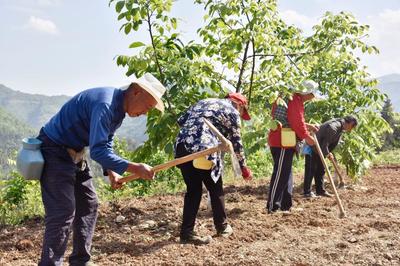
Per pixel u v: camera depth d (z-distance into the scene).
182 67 7.17
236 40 7.70
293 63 8.40
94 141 4.23
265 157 13.98
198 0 8.00
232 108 5.90
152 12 7.14
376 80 10.53
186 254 5.55
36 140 4.42
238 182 11.23
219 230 6.20
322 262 5.14
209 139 5.67
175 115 7.26
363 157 10.66
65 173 4.38
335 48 8.88
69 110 4.40
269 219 7.13
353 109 10.64
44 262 4.27
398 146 23.97
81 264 4.76
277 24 8.38
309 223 6.82
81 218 4.74
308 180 9.40
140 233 6.55
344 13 8.94
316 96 7.48
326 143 9.29
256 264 5.13
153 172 4.62
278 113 7.55
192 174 5.84
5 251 5.95
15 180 8.50
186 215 5.98
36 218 7.63
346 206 8.28
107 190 10.29
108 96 4.38
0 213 7.96
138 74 7.31
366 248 5.53
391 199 8.98
